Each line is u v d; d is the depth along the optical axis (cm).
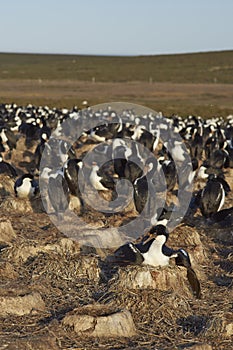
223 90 12556
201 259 1881
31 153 3844
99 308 1416
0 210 2334
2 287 1524
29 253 1783
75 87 13425
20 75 17338
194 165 3186
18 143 4256
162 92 12075
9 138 3800
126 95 11356
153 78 15900
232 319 1417
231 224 2170
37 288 1563
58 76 16950
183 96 11206
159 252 1536
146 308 1456
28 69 19862
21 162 3566
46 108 6888
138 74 17100
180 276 1573
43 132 4047
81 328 1343
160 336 1358
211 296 1598
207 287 1673
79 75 17212
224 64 18812
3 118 5484
